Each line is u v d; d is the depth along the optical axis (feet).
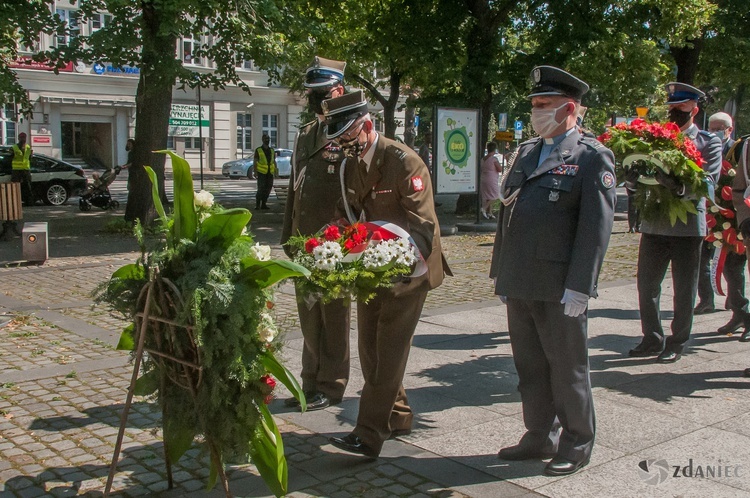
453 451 13.62
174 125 86.74
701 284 25.02
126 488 12.00
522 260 12.37
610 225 11.80
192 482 12.30
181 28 40.34
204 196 10.89
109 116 122.72
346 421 15.16
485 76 56.13
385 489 12.04
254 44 43.29
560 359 12.34
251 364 10.52
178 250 10.30
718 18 68.44
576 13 56.70
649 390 17.02
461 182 50.14
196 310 9.73
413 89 85.81
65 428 14.46
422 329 23.03
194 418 10.84
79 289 28.50
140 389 11.28
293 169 15.96
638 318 24.61
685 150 17.37
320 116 14.61
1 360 18.84
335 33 58.70
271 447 11.11
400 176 12.57
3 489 11.84
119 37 41.39
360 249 11.57
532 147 12.98
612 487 12.04
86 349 19.98
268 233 48.26
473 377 18.10
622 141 17.35
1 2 41.34
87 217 56.08
